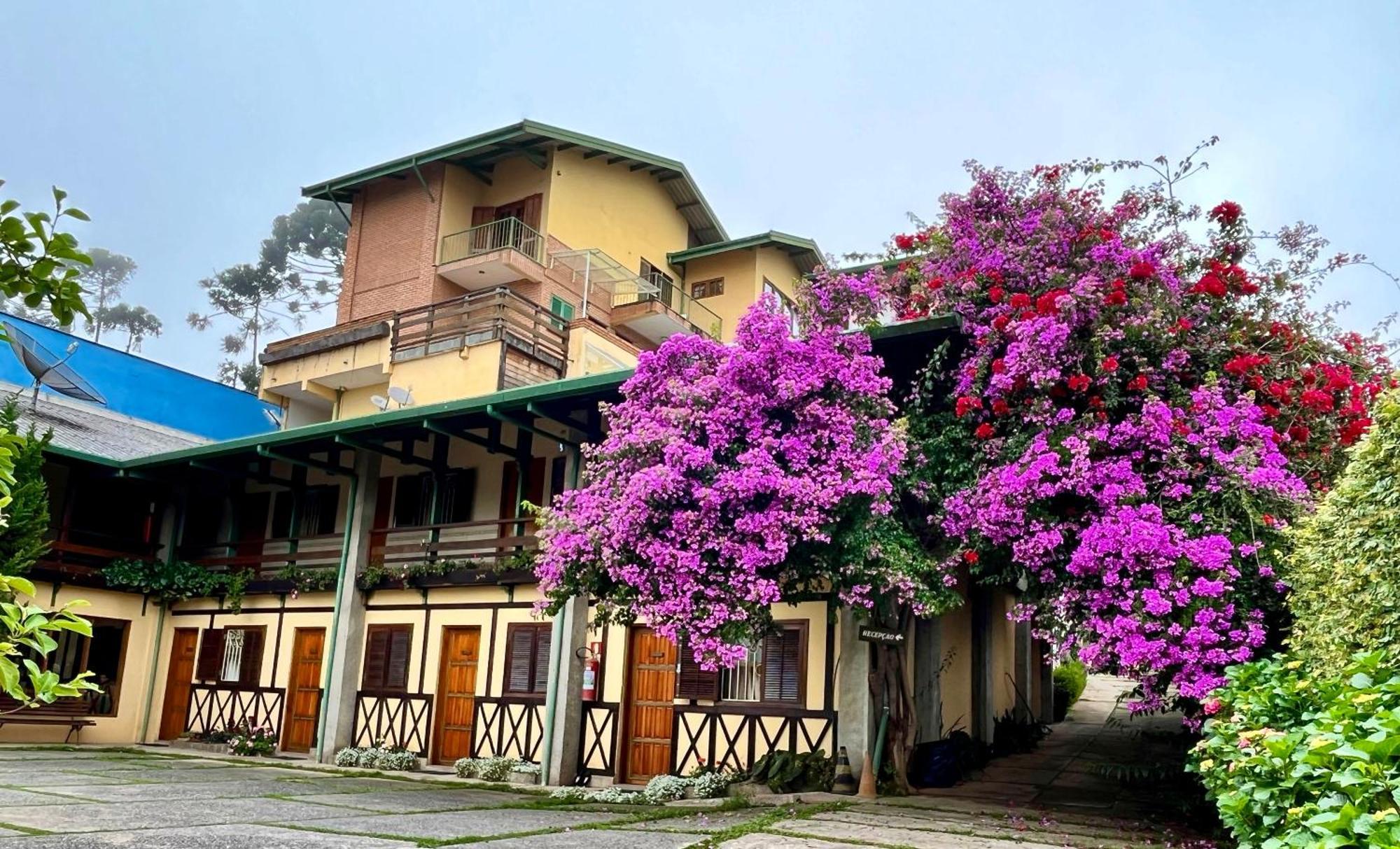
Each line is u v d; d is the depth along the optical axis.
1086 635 8.98
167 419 23.42
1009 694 16.58
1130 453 9.27
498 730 14.01
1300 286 10.62
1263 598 8.52
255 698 16.84
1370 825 3.37
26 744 16.28
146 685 18.06
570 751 13.00
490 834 8.00
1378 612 6.08
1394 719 3.76
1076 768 13.16
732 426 9.80
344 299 23.39
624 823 8.95
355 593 15.80
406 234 22.97
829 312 10.66
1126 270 10.20
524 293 22.31
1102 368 9.39
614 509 9.74
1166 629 8.53
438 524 15.49
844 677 11.35
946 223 11.54
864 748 11.00
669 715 12.81
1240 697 5.94
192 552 19.30
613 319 23.83
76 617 2.64
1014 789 11.47
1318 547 6.93
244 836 7.50
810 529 9.15
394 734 15.02
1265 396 9.97
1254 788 4.66
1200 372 9.95
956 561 9.78
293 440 15.59
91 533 17.89
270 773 13.38
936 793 11.05
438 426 14.15
